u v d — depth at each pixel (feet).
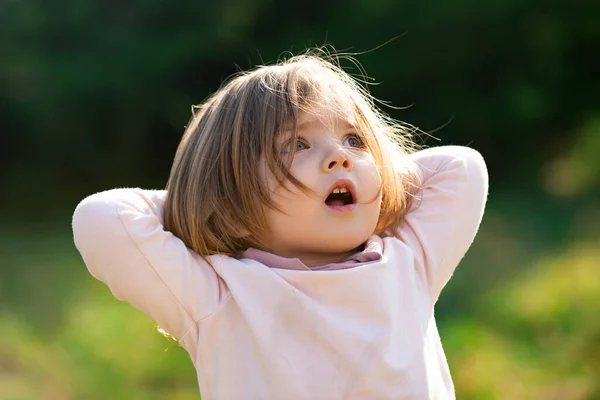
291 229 6.14
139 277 6.18
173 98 40.04
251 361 6.02
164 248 6.24
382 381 5.93
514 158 42.93
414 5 40.24
